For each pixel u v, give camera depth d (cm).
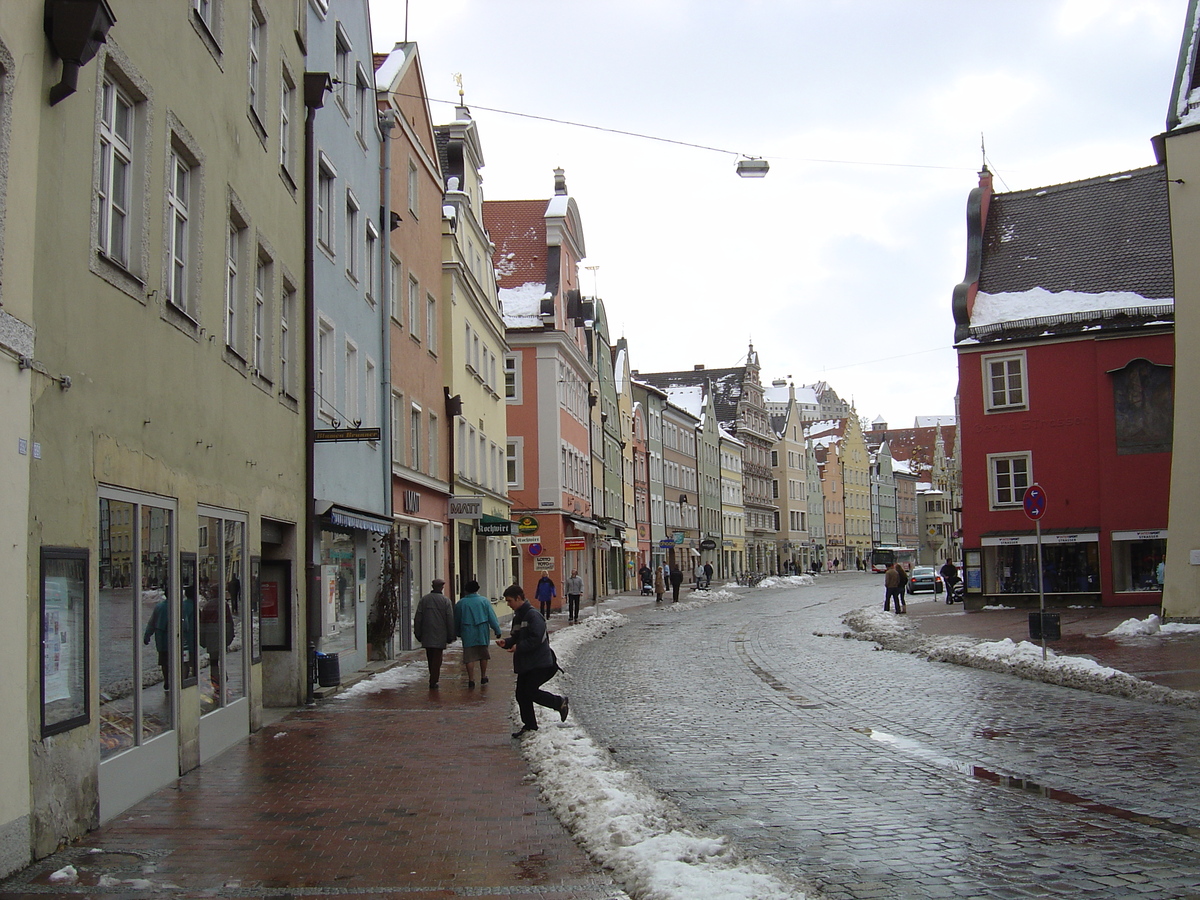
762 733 1290
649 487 8281
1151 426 3769
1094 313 3900
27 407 738
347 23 2144
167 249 1077
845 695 1650
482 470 3772
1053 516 3900
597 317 6612
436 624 1817
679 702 1609
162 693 1012
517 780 1014
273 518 1486
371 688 1833
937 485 11575
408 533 2675
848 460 14000
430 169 2966
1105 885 648
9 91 721
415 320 2797
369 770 1074
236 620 1280
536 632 1286
